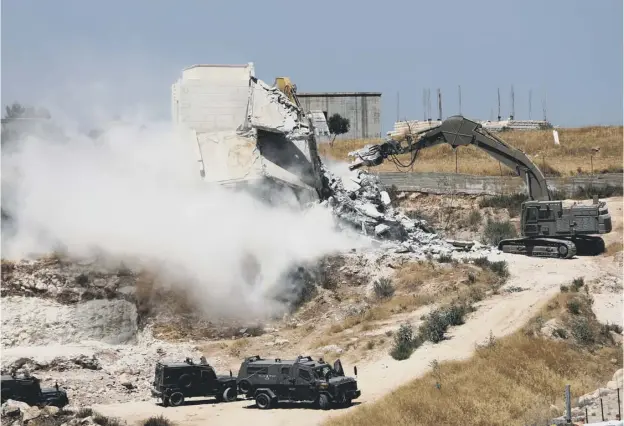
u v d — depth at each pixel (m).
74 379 171.00
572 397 154.25
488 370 161.75
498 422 143.12
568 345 176.75
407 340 181.88
